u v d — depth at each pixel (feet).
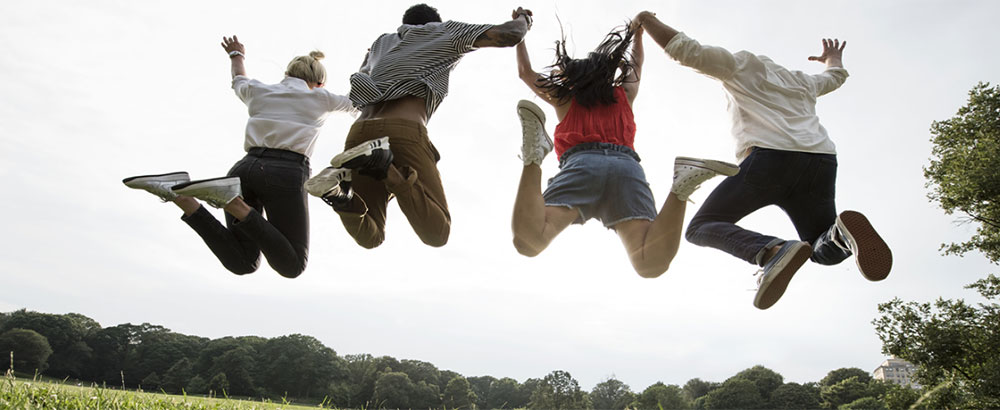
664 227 9.63
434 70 10.25
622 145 10.54
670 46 11.39
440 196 10.44
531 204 9.48
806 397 237.86
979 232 50.39
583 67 10.62
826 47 13.50
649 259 9.95
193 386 263.70
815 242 11.19
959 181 48.39
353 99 10.24
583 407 90.02
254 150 11.66
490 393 239.09
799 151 10.68
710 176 9.07
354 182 10.62
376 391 237.45
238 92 12.56
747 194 10.90
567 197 10.12
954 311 51.83
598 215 10.76
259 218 10.45
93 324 276.41
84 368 254.27
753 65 11.34
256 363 280.10
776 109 11.21
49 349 229.86
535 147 9.44
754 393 264.31
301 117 12.02
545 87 11.23
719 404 266.98
